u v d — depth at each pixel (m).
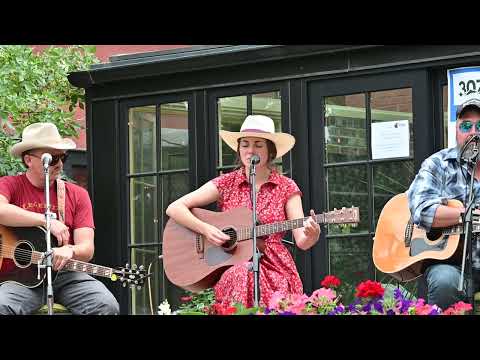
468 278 4.98
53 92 8.63
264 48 6.82
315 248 6.72
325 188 6.75
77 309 5.57
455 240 5.41
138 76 7.28
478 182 5.52
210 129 7.11
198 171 7.14
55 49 8.68
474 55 6.31
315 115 6.79
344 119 6.71
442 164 5.61
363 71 6.62
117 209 7.41
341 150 6.71
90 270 5.59
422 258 5.54
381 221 5.91
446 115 6.44
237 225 5.78
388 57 6.55
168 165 7.27
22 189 5.72
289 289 5.65
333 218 5.40
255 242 5.28
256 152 5.85
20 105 8.17
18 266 5.57
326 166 6.75
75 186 5.85
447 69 6.43
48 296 5.25
